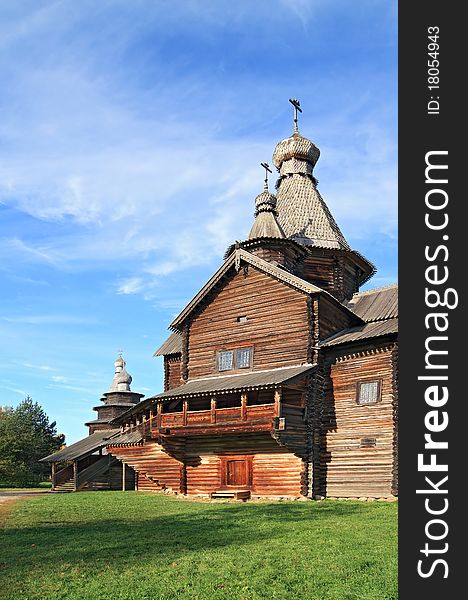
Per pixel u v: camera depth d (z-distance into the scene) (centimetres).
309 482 2939
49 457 4744
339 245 4009
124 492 3856
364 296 3684
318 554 1515
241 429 2931
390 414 2842
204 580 1299
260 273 3388
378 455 2842
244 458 3184
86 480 4534
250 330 3359
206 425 3064
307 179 4425
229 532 1895
